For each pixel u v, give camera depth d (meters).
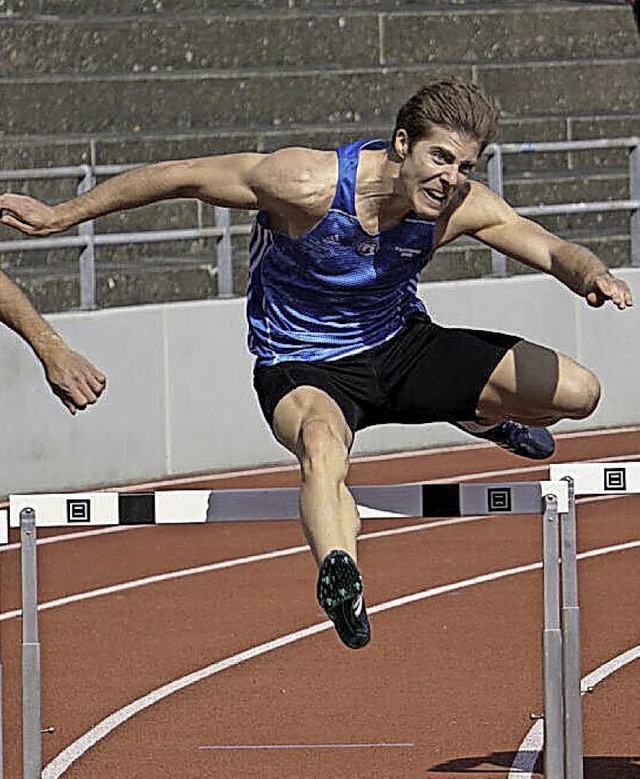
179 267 28.28
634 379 27.02
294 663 13.80
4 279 8.95
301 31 35.28
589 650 13.94
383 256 9.10
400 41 36.00
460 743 11.54
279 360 9.39
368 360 9.45
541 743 11.49
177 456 23.22
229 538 19.14
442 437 25.72
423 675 13.34
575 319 26.45
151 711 12.49
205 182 9.04
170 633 14.92
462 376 9.48
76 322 22.14
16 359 21.62
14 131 31.89
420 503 9.02
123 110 33.00
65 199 30.95
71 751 11.54
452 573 17.19
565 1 37.91
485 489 9.05
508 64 36.12
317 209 8.88
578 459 24.19
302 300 9.32
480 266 30.02
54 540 19.17
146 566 17.78
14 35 32.59
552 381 9.42
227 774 10.98
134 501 8.94
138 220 30.50
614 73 37.19
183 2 34.84
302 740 11.69
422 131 8.57
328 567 7.89
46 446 21.94
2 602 16.03
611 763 10.97
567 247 9.18
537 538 18.89
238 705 12.61
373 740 11.65
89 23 33.38
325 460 8.31
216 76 33.88
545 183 33.91
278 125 34.16
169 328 23.05
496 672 13.39
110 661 13.95
